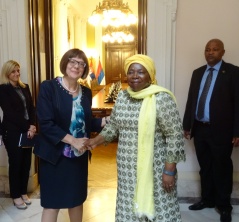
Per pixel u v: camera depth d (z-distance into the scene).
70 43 7.59
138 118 1.70
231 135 2.78
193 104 2.90
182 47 3.27
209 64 2.80
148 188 1.72
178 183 3.40
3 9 3.25
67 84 2.04
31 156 3.21
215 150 2.78
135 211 1.75
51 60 3.76
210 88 2.78
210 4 3.19
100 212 2.99
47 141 2.01
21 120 2.90
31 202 3.21
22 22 3.25
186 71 3.30
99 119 2.25
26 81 3.32
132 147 1.74
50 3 3.68
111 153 5.16
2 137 2.96
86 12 9.09
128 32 10.41
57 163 2.02
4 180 3.47
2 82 2.93
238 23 3.19
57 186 2.05
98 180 3.93
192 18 3.22
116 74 12.52
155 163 1.73
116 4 6.85
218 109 2.73
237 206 3.12
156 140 1.73
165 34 3.21
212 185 3.01
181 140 1.72
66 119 1.99
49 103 1.98
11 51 3.29
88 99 2.11
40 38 3.55
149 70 1.70
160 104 1.68
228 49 3.23
